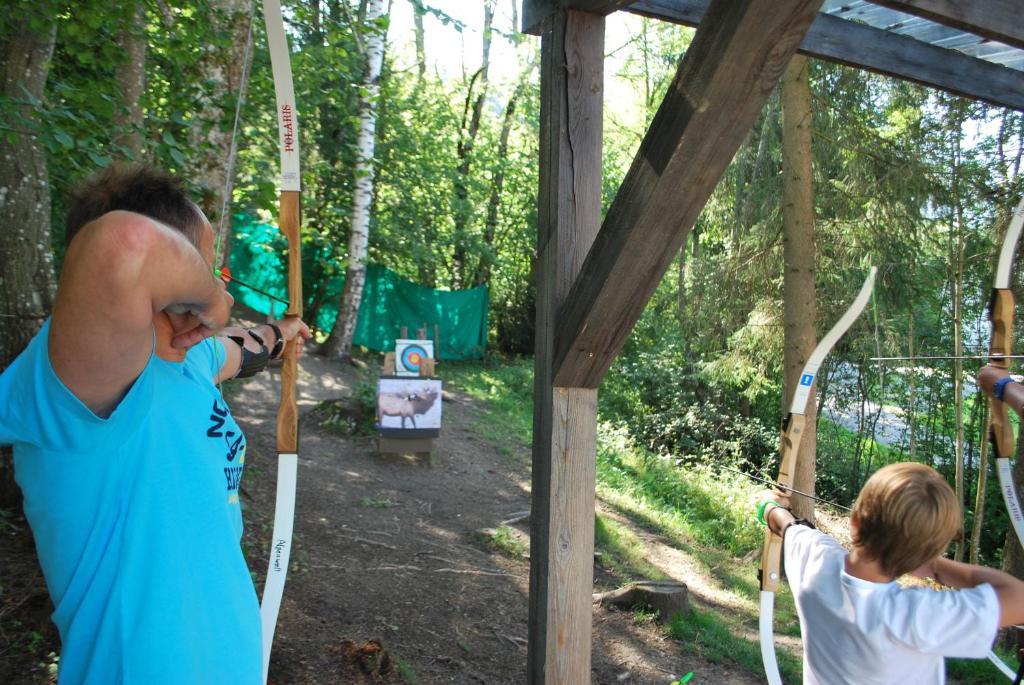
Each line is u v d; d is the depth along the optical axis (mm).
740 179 11227
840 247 9391
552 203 2287
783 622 6277
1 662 3131
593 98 2279
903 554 1527
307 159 13242
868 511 1587
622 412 14555
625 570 6664
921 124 9195
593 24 2268
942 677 1611
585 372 2240
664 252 1893
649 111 18469
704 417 14000
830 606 1625
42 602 3553
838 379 12617
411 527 6336
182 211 1244
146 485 1164
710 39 1531
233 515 1340
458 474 8195
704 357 13992
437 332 14953
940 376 11602
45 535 1172
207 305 1129
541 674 2352
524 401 13961
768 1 1399
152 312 1043
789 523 2016
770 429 14781
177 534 1195
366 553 5527
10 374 1157
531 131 18844
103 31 4332
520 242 19219
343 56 5598
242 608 1285
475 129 18734
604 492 9172
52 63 4512
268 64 6180
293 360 2020
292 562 4984
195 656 1195
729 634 5512
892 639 1521
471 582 5387
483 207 18547
